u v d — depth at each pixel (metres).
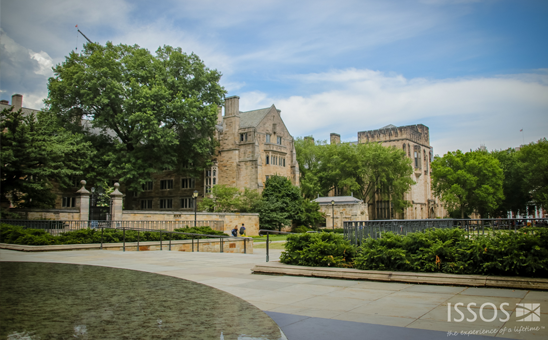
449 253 9.49
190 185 63.03
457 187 71.38
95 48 49.50
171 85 50.94
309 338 5.29
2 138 30.72
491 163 73.31
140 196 67.75
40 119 41.59
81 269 11.98
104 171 48.25
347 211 66.19
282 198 55.53
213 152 59.59
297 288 8.84
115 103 47.34
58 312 6.61
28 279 10.05
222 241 24.55
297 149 79.62
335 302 7.42
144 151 49.38
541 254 8.43
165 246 21.55
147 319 6.17
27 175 32.78
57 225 26.45
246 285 9.24
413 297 7.70
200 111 50.41
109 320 6.10
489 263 8.78
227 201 51.69
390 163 77.75
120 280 9.92
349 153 77.81
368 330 5.62
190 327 5.71
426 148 113.19
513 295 7.57
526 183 75.94
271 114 63.50
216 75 54.56
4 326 5.77
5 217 29.44
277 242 37.78
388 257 10.12
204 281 9.80
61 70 47.97
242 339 5.16
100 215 38.22
